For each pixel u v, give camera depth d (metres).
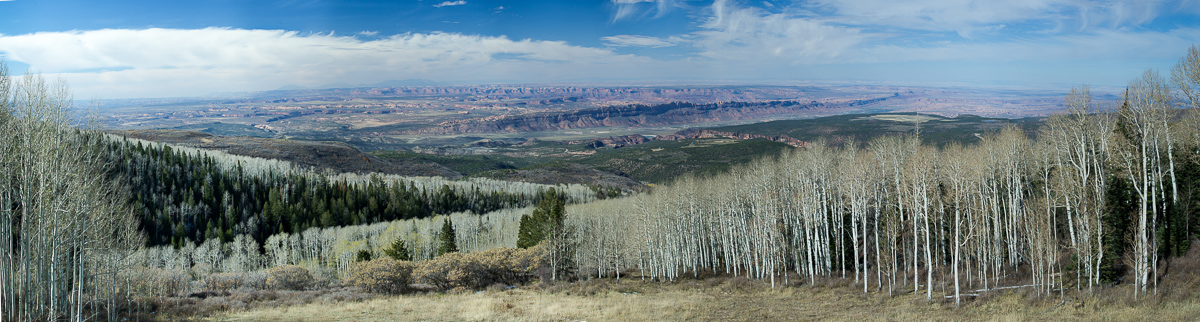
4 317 35.94
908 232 57.94
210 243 134.88
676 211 82.12
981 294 46.50
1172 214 45.78
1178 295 38.19
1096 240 45.56
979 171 53.84
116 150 144.38
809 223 68.38
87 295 49.28
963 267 61.03
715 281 71.12
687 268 85.12
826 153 72.62
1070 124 51.72
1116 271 45.69
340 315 45.66
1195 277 41.22
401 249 95.31
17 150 38.25
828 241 66.44
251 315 45.94
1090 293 41.28
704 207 83.75
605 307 49.66
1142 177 47.09
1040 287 45.78
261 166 195.75
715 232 86.88
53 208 38.75
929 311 42.91
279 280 67.94
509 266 75.56
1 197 37.34
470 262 69.88
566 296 59.44
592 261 87.31
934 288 52.06
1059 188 52.12
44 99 39.38
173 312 47.53
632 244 86.44
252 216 154.12
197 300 53.66
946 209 60.19
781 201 72.12
